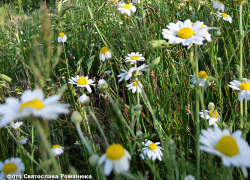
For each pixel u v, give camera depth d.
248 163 0.26
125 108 0.47
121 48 0.62
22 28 0.83
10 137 0.48
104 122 0.49
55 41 0.66
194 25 0.36
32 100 0.26
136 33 0.53
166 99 0.47
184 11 0.73
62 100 0.52
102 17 0.68
